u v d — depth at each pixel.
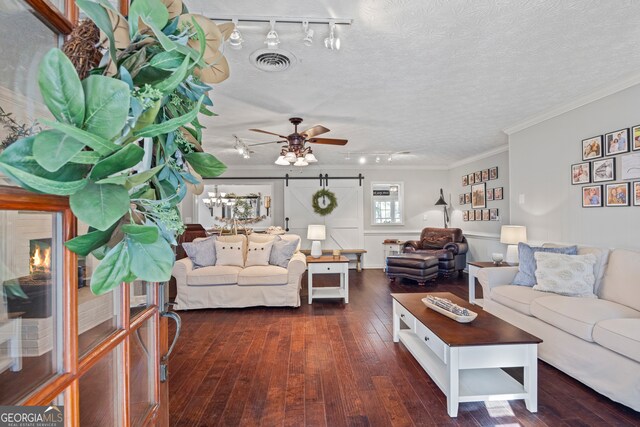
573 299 2.56
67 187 0.43
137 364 0.85
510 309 2.99
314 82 2.83
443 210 7.52
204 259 4.40
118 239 0.55
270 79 2.75
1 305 0.46
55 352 0.52
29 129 0.48
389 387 2.27
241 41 1.99
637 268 2.48
